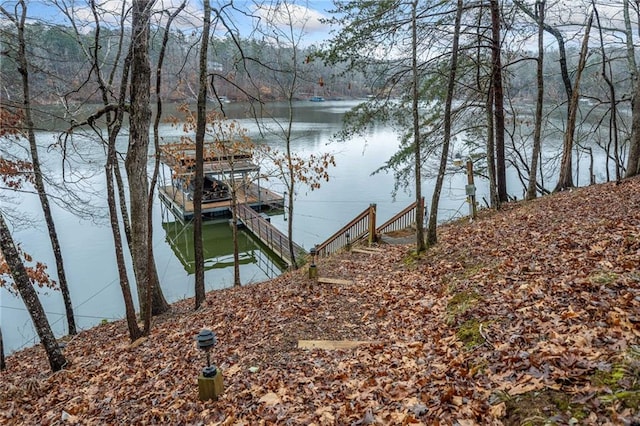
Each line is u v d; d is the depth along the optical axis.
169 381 5.87
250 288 11.05
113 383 6.30
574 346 3.83
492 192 13.23
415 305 6.90
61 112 10.71
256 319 7.67
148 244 8.19
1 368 8.85
